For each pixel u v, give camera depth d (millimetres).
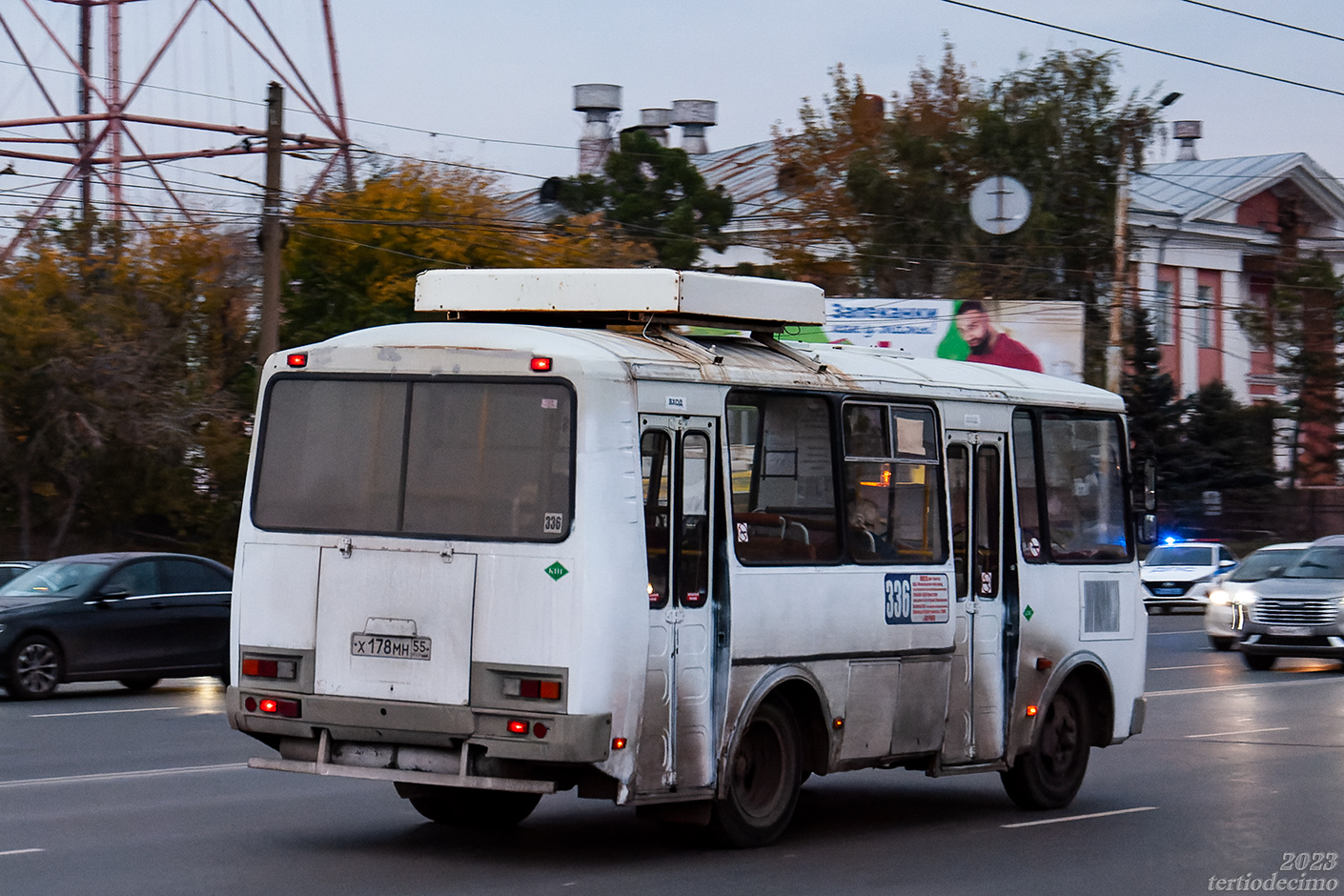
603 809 11352
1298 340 55625
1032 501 11742
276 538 9266
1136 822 11297
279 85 26203
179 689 19875
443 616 8773
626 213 48906
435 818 10438
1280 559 28562
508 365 8867
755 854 9641
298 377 9438
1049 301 44125
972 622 11078
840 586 10047
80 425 35344
